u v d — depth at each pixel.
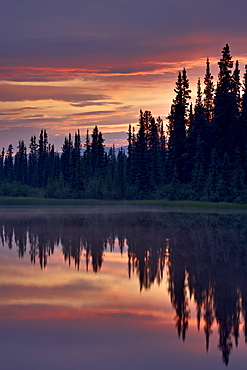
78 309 13.85
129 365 9.91
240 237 30.67
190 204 70.19
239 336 11.73
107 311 13.65
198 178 75.56
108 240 29.36
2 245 27.25
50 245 27.25
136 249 25.67
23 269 20.11
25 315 13.20
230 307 14.20
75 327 12.22
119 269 20.09
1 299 14.89
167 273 19.23
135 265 21.02
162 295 15.60
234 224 39.59
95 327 12.23
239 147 78.00
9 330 11.95
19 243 28.06
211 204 67.25
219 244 27.47
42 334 11.69
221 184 70.56
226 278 18.27
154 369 9.73
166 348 10.91
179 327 12.34
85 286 16.88
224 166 70.81
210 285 17.06
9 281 17.64
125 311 13.69
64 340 11.27
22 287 16.62
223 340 11.45
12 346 10.89
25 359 10.16
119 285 17.06
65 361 10.06
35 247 26.48
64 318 12.96
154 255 23.67
